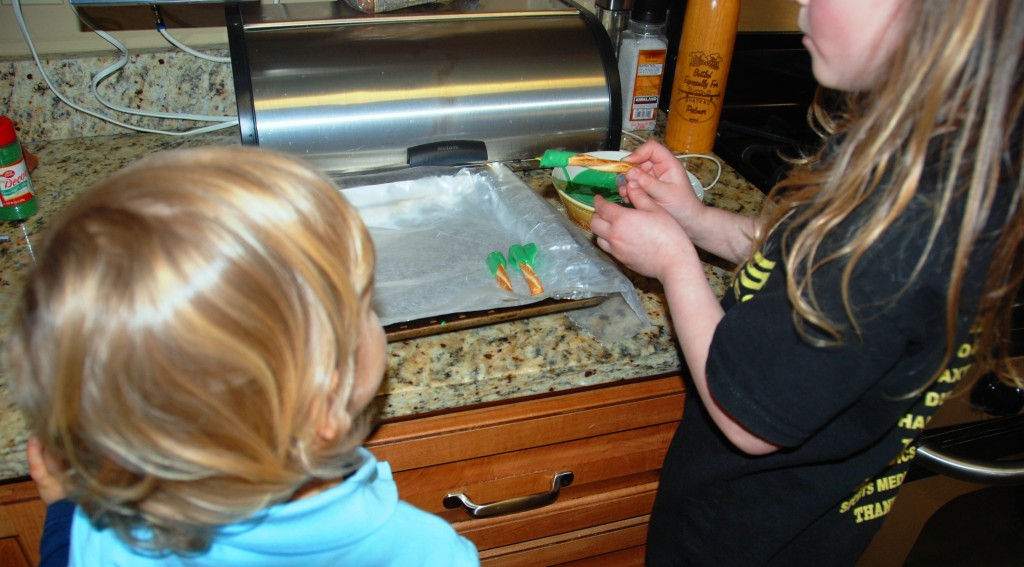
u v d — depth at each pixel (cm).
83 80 102
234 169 40
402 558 51
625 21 111
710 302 62
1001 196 45
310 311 39
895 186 46
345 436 47
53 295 35
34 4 98
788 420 51
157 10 101
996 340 58
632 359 74
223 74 109
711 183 102
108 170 99
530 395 76
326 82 89
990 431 98
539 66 98
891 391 52
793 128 120
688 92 106
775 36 120
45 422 39
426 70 93
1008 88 42
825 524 69
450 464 78
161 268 35
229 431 38
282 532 46
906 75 45
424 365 70
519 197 92
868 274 46
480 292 77
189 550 45
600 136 102
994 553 110
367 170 94
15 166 83
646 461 87
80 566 50
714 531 70
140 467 39
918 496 102
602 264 80
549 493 85
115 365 35
